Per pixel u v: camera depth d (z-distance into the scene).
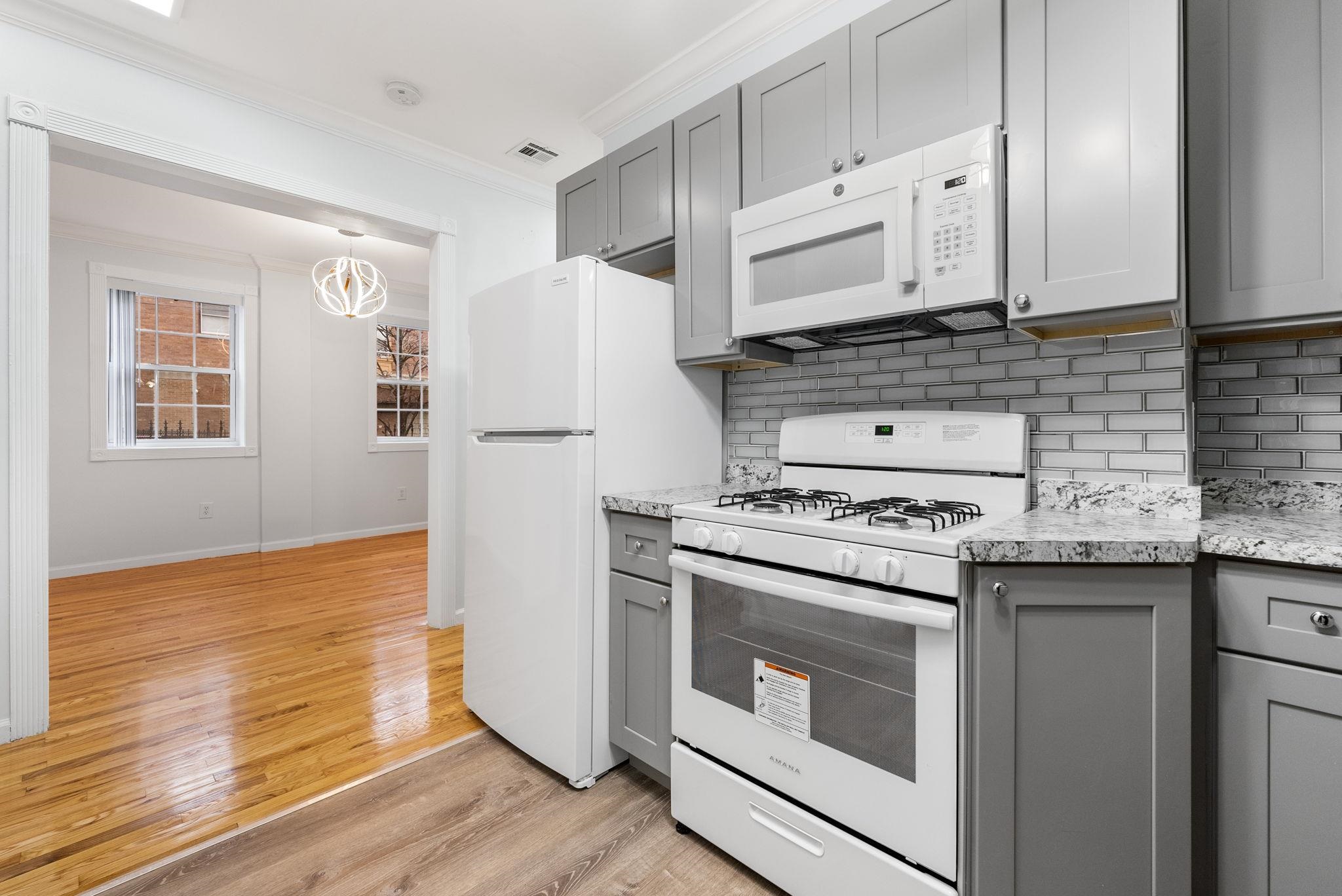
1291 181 1.15
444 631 3.15
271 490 5.16
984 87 1.31
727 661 1.46
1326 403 1.35
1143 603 1.03
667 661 1.66
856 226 1.46
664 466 2.01
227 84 2.46
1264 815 1.03
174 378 4.75
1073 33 1.21
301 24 2.17
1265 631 1.02
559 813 1.66
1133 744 1.04
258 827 1.58
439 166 3.18
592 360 1.78
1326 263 1.11
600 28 2.20
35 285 2.03
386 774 1.84
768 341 1.84
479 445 2.13
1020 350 1.59
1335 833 0.97
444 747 2.01
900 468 1.68
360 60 2.38
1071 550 1.02
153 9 2.08
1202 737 1.08
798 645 1.31
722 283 1.86
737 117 1.82
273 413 5.16
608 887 1.39
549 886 1.39
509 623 1.97
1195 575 1.08
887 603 1.15
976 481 1.54
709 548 1.48
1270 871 1.02
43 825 1.57
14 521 2.00
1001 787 1.06
